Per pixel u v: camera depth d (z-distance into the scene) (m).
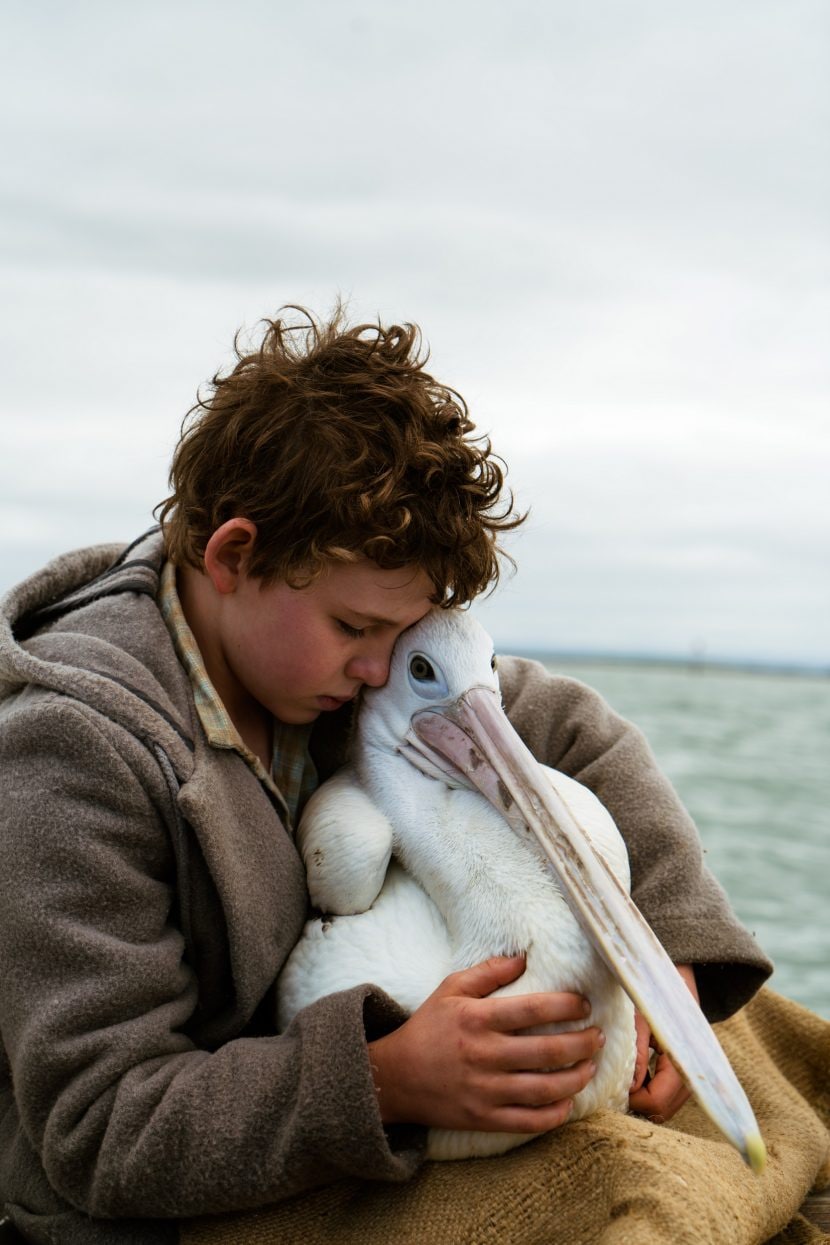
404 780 2.42
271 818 2.33
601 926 2.08
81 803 2.12
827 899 7.17
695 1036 1.95
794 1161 2.32
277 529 2.22
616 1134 2.05
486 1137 2.12
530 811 2.23
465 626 2.43
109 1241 2.14
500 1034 2.04
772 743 15.11
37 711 2.15
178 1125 2.01
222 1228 2.13
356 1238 2.07
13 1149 2.30
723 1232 1.90
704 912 2.60
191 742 2.24
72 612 2.42
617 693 26.97
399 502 2.20
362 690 2.50
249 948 2.24
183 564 2.43
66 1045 2.06
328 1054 2.01
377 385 2.29
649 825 2.70
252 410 2.31
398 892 2.38
